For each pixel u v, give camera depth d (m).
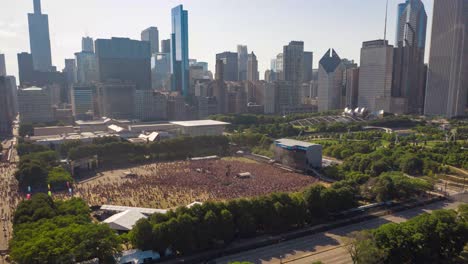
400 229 137.25
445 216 145.38
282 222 168.25
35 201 167.50
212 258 146.75
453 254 144.38
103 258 128.62
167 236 143.50
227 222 154.50
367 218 191.00
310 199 184.25
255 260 145.00
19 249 121.38
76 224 140.50
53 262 118.44
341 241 162.88
